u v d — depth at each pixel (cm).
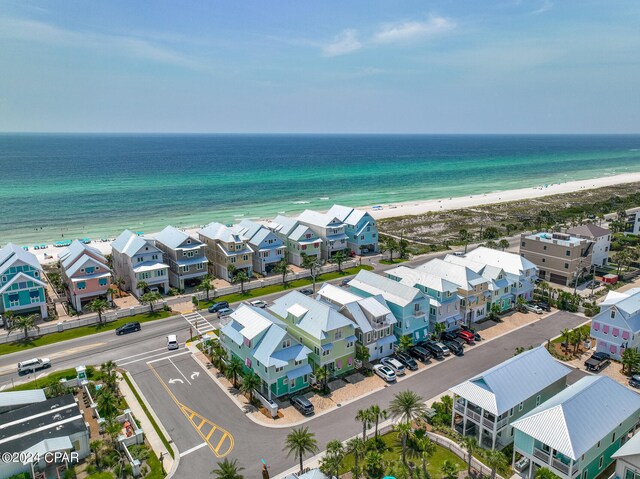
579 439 3778
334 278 9806
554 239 9550
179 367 6088
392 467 4059
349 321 5862
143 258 8856
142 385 5638
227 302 8388
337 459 3869
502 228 15575
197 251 9425
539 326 7406
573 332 6675
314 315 5897
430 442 4497
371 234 11762
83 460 4325
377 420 4434
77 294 8031
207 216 17550
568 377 5812
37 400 4925
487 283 7588
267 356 5253
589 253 9725
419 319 6650
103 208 18625
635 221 13050
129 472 4106
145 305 8088
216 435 4691
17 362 6222
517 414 4531
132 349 6606
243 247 9812
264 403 5184
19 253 8438
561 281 9331
